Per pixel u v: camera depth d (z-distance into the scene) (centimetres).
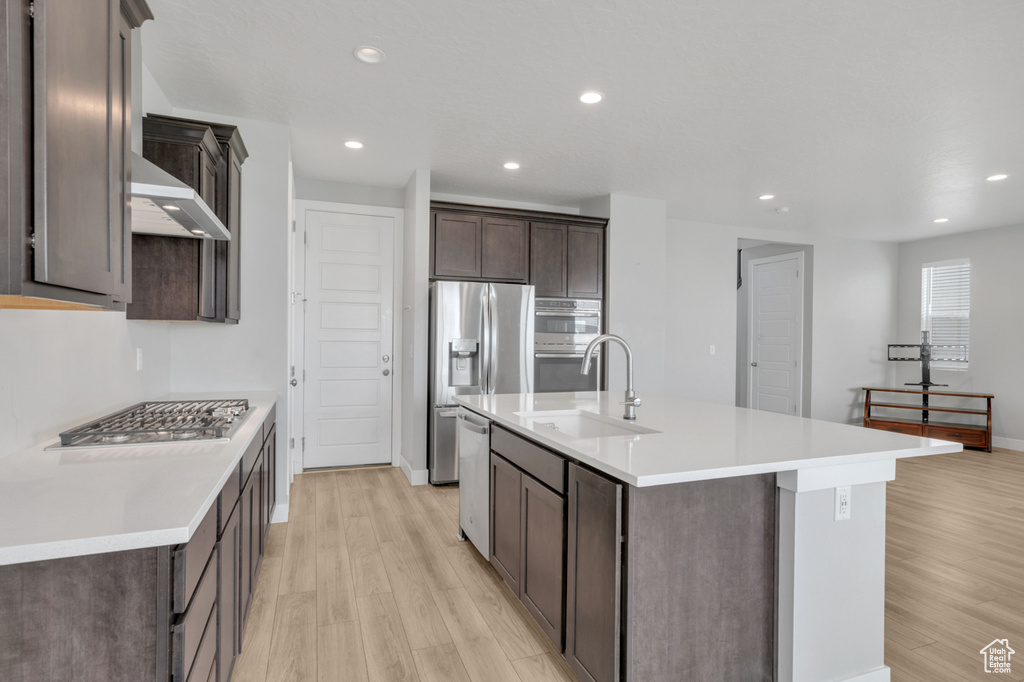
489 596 247
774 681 173
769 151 381
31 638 100
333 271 465
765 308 741
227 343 327
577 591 179
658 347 518
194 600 117
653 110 314
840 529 173
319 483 428
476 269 459
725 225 629
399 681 186
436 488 418
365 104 309
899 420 668
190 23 228
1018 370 596
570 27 230
